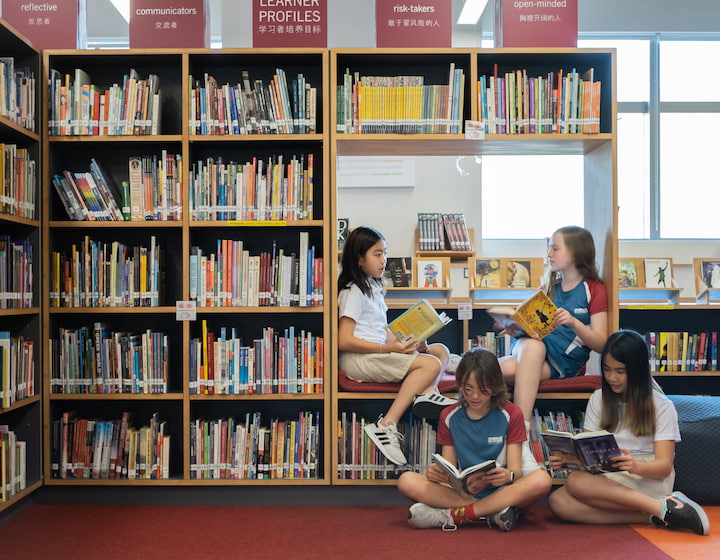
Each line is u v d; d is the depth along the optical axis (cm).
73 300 317
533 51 324
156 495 315
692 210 657
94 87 319
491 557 237
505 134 323
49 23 333
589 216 351
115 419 335
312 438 317
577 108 324
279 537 262
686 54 655
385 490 314
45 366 313
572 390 312
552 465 270
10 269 288
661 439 267
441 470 270
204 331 315
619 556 236
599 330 316
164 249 340
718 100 654
